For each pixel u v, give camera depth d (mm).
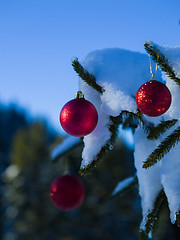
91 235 4715
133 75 866
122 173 4844
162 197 910
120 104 855
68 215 4852
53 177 5395
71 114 827
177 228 2885
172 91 844
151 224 923
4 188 6098
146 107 798
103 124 882
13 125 24156
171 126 859
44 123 7902
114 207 4789
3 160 8586
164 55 831
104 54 896
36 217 5035
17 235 5109
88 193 4887
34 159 6203
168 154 853
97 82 870
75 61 854
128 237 4625
